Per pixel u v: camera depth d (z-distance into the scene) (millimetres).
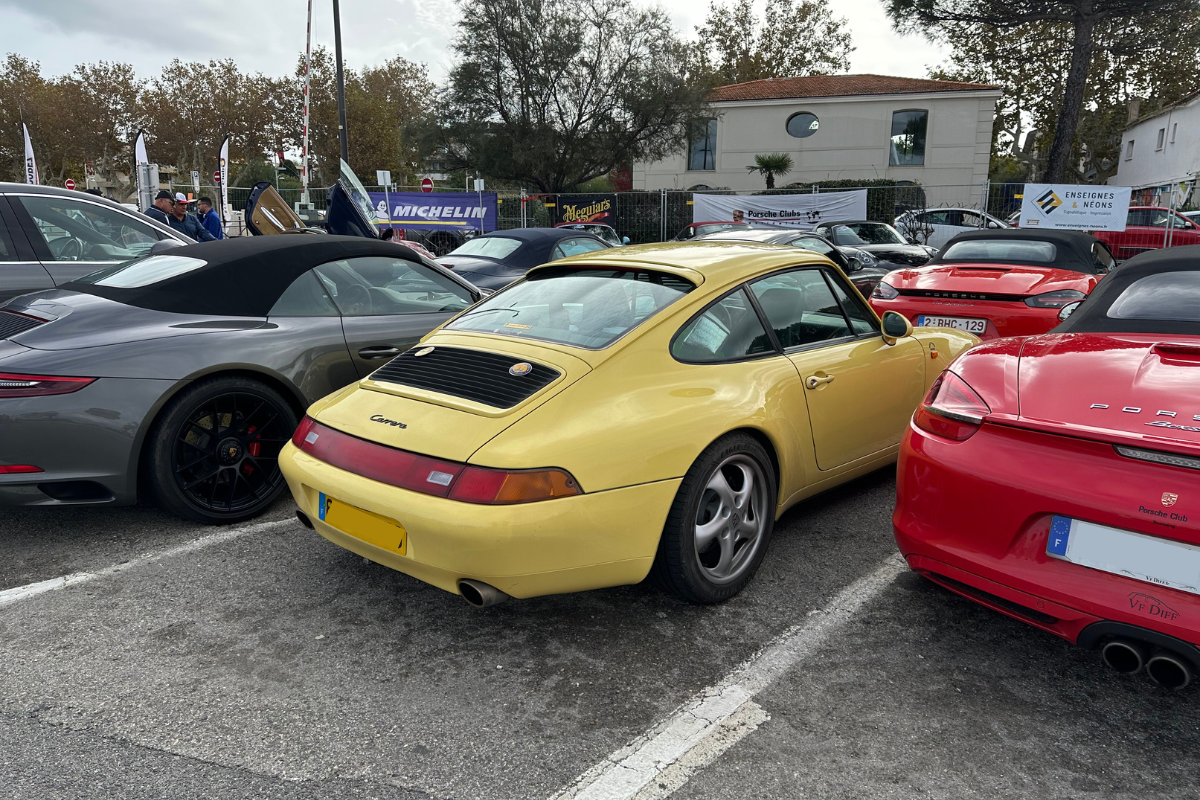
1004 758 1996
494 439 2252
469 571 2199
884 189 18953
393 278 4234
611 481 2316
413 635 2615
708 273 2910
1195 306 3018
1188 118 31500
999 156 42594
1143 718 2166
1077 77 22688
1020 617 2223
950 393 2494
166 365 3230
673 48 24703
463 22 23703
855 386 3281
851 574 3057
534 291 3109
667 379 2596
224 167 18703
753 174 28547
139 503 3805
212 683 2322
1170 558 1914
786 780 1915
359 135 47219
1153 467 1957
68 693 2260
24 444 2984
